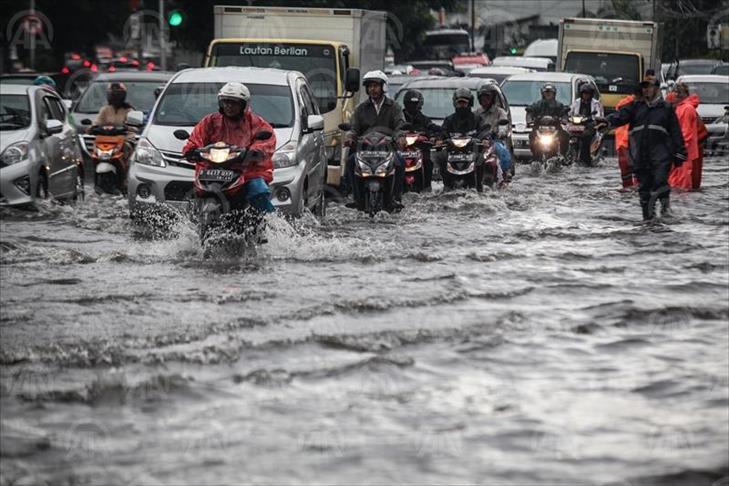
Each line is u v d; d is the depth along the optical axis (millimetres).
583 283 22625
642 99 35281
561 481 11289
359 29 49031
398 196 36969
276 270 24312
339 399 14102
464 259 25938
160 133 32969
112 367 15641
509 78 65375
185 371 15375
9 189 34938
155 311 19688
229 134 27609
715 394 14484
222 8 49281
